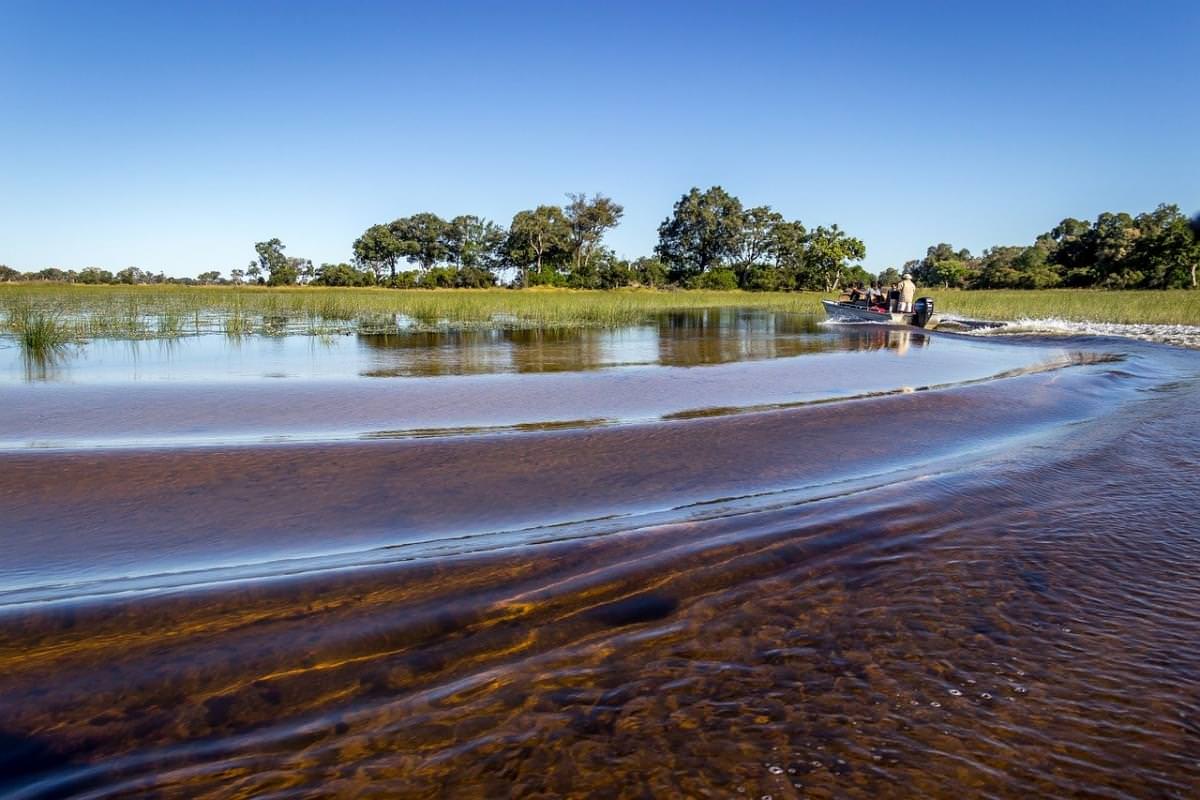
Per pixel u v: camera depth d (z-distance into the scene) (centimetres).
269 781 236
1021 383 1069
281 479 552
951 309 3028
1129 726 269
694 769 244
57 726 261
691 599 366
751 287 7475
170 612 340
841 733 263
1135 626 345
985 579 395
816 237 7362
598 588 373
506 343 1759
